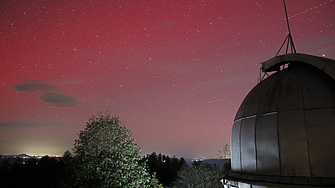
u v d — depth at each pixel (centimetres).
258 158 885
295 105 841
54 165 3488
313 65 898
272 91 945
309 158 766
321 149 754
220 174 2547
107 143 1425
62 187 1370
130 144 1470
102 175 1374
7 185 3130
